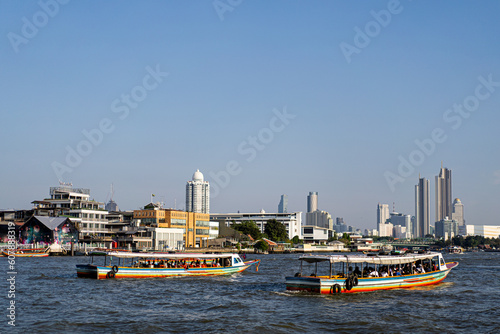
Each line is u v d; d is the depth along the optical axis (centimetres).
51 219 17538
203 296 6725
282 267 12662
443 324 5191
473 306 6228
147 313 5541
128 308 5822
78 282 8075
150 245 19950
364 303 6209
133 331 4728
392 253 7925
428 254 8044
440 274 8156
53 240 17238
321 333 4769
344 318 5359
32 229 17388
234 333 4697
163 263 9119
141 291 7138
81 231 19025
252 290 7275
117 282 8112
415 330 4928
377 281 7056
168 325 4975
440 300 6606
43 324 4953
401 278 7381
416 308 5984
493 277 10344
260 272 10612
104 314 5469
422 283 7762
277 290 7262
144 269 8719
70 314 5447
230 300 6391
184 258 9231
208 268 9350
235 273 9875
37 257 15900
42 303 6072
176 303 6178
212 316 5400
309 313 5588
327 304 6097
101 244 18700
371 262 7038
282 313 5581
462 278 9875
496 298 6962
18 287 7438
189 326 4941
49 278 8638
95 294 6812
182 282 8250
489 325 5162
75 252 17012
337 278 6769
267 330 4819
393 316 5488
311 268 12162
